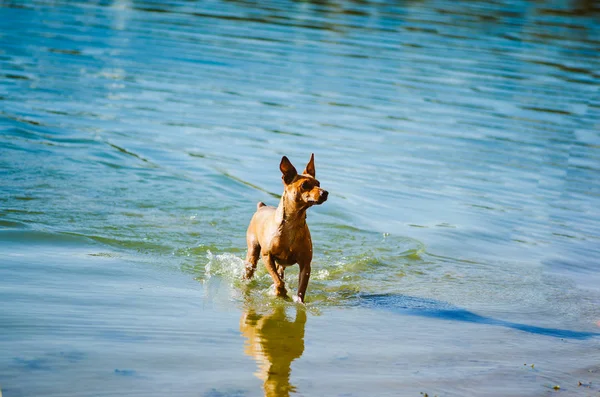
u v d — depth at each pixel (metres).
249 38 25.78
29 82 18.92
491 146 16.91
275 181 13.89
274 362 7.14
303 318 8.52
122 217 11.51
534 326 8.75
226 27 27.31
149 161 14.34
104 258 9.89
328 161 15.16
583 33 30.31
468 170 15.29
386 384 6.84
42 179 12.73
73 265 9.48
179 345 7.34
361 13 31.55
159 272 9.64
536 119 19.16
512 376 7.25
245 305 8.81
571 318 9.09
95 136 15.41
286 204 8.89
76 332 7.40
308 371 7.00
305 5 32.75
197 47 24.00
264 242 9.16
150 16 28.39
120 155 14.46
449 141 17.03
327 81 21.20
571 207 13.71
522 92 21.52
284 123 17.34
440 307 9.19
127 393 6.24
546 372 7.41
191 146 15.39
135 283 9.12
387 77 22.11
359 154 15.72
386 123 17.95
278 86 20.39
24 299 8.13
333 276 10.14
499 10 34.41
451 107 19.67
